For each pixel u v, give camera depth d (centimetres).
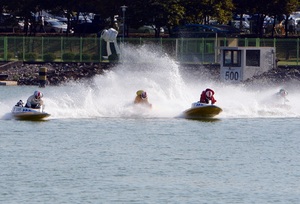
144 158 9119
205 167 8694
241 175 8356
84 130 10919
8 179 8100
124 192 7675
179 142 10106
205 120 11912
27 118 11644
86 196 7525
